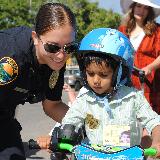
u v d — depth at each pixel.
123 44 3.71
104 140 3.76
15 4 40.47
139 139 3.84
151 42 5.54
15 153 3.61
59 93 3.96
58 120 4.15
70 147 3.19
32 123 11.77
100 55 3.65
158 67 5.33
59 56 3.38
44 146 3.23
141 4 5.47
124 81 3.85
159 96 5.45
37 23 3.41
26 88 3.63
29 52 3.51
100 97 3.80
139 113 3.83
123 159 3.11
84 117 3.85
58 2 3.59
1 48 3.51
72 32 3.38
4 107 3.69
